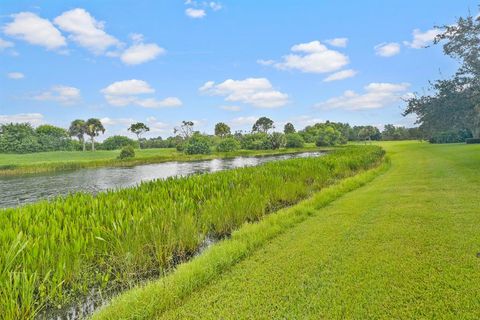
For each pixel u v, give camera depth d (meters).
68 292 4.42
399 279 3.94
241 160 49.62
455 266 4.16
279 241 5.84
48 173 34.62
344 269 4.36
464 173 12.92
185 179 10.66
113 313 3.43
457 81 14.84
